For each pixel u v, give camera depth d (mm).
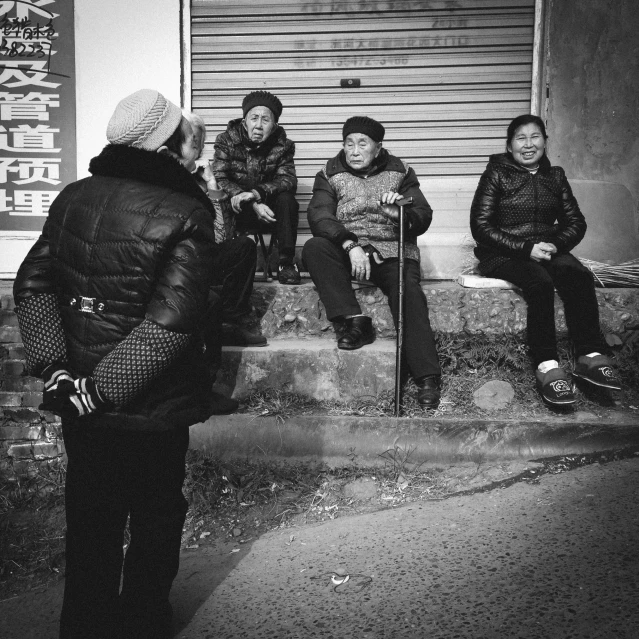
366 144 4316
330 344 4117
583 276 3848
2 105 4930
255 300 4344
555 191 4207
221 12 5035
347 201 4375
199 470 3570
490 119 5023
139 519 2193
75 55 4906
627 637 2053
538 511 2916
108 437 2018
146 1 4891
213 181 3666
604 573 2387
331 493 3410
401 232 3768
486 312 4164
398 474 3498
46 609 2857
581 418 3689
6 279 5039
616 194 4840
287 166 4699
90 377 1924
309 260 4066
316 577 2635
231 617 2447
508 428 3576
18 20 4875
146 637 2225
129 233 1935
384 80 5059
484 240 4129
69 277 2020
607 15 4715
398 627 2248
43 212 5012
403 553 2715
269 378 3912
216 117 5156
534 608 2248
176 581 2760
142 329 1904
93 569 2055
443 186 5070
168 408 2033
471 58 4977
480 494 3184
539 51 4852
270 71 5109
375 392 3885
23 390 4109
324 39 5051
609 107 4789
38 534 3475
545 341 3814
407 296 3871
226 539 3150
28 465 4105
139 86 4965
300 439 3664
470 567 2545
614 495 2969
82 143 4973
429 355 3787
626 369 4082
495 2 4887
